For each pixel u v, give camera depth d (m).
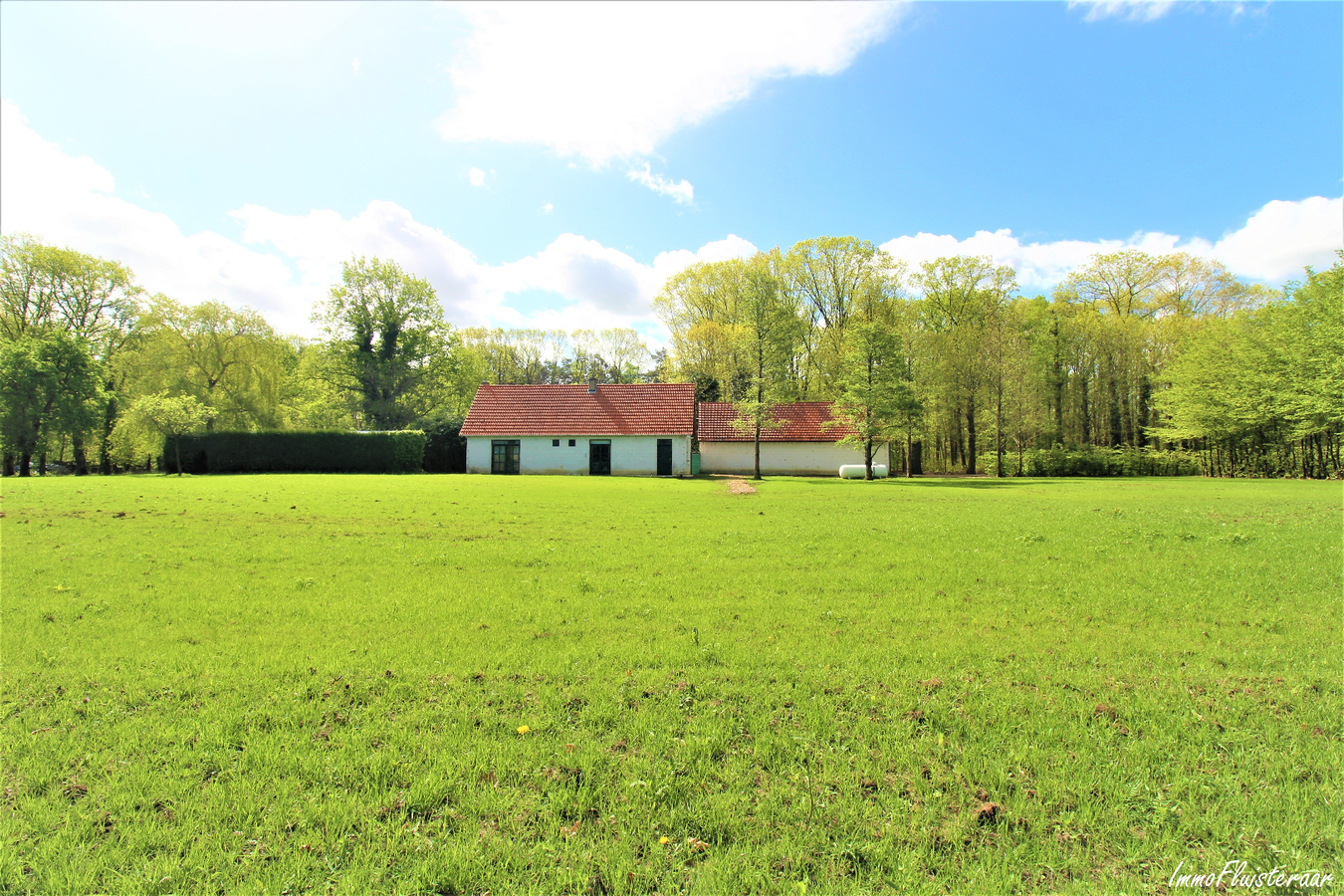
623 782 3.65
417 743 4.07
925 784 3.62
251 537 12.07
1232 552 10.82
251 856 3.03
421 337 55.97
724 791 3.59
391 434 42.09
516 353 71.94
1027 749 4.00
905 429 42.59
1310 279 38.47
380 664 5.46
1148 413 50.72
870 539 12.47
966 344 49.28
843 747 4.05
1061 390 51.72
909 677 5.20
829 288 53.72
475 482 29.30
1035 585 8.43
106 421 42.06
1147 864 3.02
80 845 3.10
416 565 9.67
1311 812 3.33
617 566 9.66
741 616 6.96
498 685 5.01
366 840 3.16
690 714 4.52
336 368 53.69
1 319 40.72
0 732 4.18
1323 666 5.47
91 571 8.92
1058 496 24.81
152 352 43.06
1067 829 3.27
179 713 4.48
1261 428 42.41
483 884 2.88
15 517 14.23
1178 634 6.34
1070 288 55.50
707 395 55.66
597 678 5.16
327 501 18.83
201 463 41.03
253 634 6.27
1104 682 5.11
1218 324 43.59
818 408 50.25
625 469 43.38
